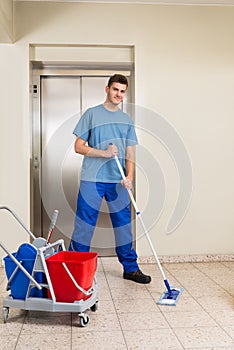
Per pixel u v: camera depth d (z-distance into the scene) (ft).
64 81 14.14
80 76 14.14
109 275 12.02
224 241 13.99
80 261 9.02
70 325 8.36
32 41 13.35
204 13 13.84
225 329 8.05
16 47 13.28
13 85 13.26
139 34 13.67
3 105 13.26
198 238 13.92
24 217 13.32
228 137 13.98
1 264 13.20
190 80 13.84
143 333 7.92
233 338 7.65
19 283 8.52
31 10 13.35
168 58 13.76
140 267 13.09
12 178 13.29
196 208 13.91
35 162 13.97
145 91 13.74
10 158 13.29
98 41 13.58
